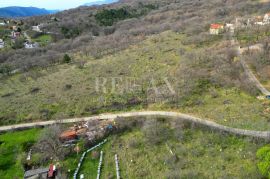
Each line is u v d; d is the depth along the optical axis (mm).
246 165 44594
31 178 47094
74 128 59188
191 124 55562
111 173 47562
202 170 45188
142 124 58906
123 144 54812
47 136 55688
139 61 90688
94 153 52688
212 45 94125
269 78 68312
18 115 65750
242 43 88938
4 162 52531
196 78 71500
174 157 48594
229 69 73000
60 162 51125
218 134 52031
